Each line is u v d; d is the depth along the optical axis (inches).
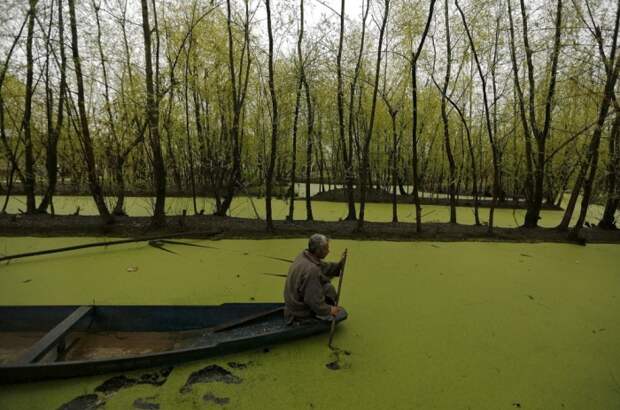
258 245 280.1
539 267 244.1
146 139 426.3
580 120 431.5
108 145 375.9
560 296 191.3
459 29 353.1
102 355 125.8
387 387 112.0
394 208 386.3
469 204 596.4
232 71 354.0
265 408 101.6
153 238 273.0
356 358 126.9
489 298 186.1
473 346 137.9
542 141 354.6
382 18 326.6
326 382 113.3
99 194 308.7
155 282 196.9
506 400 108.0
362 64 399.2
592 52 301.3
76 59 285.4
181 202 492.4
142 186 519.2
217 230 310.7
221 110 422.0
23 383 106.0
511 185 619.2
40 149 389.7
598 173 396.2
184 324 142.9
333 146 665.0
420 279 211.8
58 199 514.6
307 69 361.4
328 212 491.8
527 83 394.9
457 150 627.2
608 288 204.7
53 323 137.9
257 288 190.9
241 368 118.3
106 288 187.2
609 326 157.2
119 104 357.1
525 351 135.5
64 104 349.7
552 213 553.6
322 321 137.3
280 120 445.7
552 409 104.7
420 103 519.2
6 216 334.3
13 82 362.9
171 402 102.3
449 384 114.6
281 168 682.2
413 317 160.7
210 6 338.6
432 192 682.8
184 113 438.3
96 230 299.7
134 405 100.7
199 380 111.7
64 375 108.0
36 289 184.5
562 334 149.6
